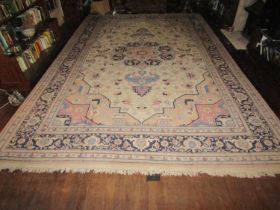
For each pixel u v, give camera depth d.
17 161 1.55
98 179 1.44
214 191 1.36
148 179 1.43
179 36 3.28
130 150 1.61
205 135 1.71
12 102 2.10
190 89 2.22
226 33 3.37
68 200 1.34
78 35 3.42
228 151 1.58
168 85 2.29
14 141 1.70
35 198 1.35
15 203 1.33
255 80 2.35
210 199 1.32
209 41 3.12
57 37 3.26
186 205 1.29
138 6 4.75
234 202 1.30
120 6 4.76
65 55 2.88
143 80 2.38
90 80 2.41
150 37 3.28
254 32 2.76
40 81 2.40
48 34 3.03
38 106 2.05
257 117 1.84
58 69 2.60
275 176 1.42
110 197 1.35
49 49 3.02
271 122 1.78
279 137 1.65
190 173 1.45
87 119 1.90
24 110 2.00
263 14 2.74
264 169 1.45
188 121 1.85
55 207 1.31
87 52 2.95
